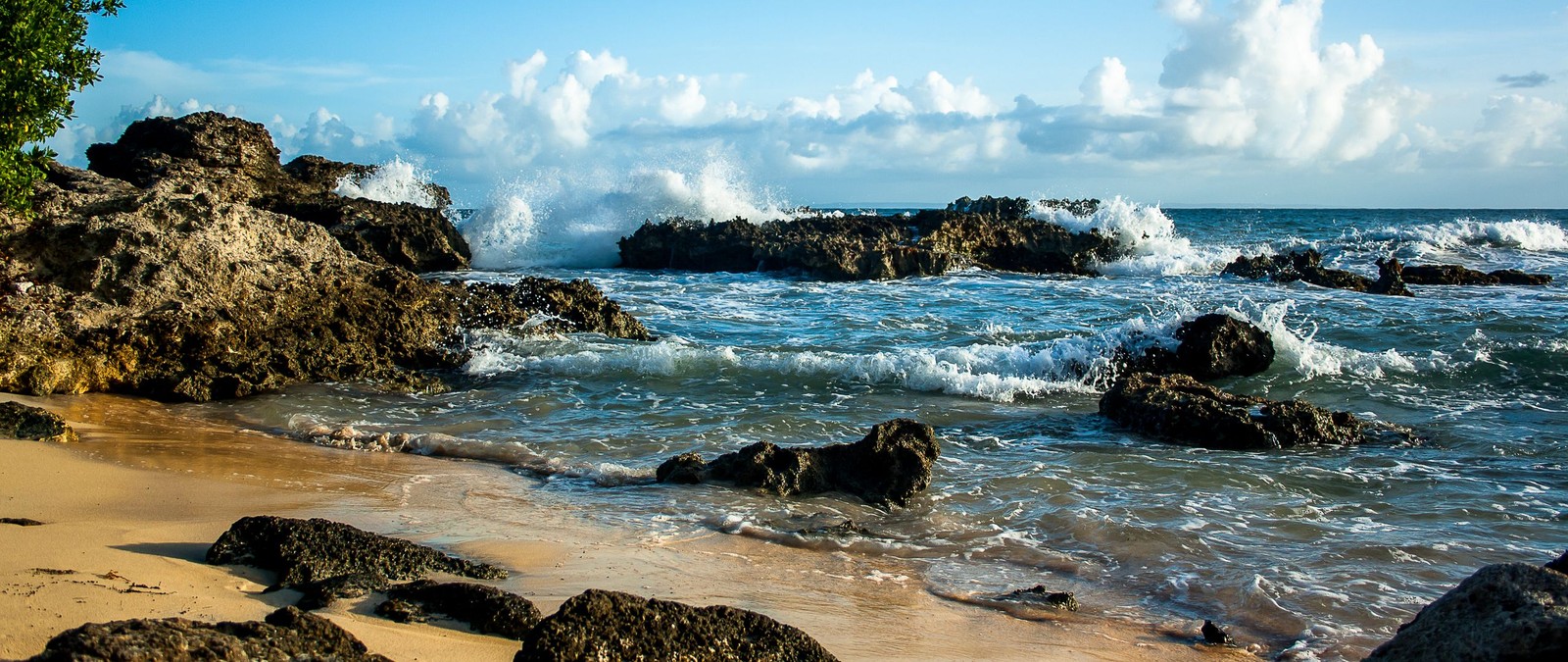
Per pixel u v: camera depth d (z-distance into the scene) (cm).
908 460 894
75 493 793
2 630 450
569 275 2925
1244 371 1453
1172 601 668
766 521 812
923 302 2297
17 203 1236
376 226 2750
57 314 1262
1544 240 3900
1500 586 429
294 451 1018
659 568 687
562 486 909
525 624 526
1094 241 3262
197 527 709
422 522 779
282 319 1433
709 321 2003
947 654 554
